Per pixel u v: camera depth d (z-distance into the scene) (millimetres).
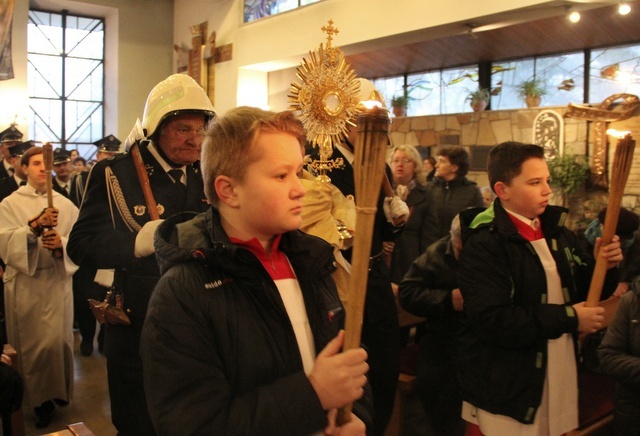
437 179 4570
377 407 2246
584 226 6164
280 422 986
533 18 5730
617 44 6809
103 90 12578
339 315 1236
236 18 9641
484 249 1892
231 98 9812
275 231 1104
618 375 2123
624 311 2188
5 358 2520
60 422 3439
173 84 1983
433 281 2482
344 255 2074
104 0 11797
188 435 985
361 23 7141
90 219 1968
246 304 1085
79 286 4590
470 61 8172
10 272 3432
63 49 12195
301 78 2020
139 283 1854
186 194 2033
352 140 2176
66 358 3541
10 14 10242
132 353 1868
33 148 3662
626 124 5945
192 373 1019
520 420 1831
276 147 1068
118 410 1906
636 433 2109
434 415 2488
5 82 10562
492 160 1969
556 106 6652
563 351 1890
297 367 1098
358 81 2111
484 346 1913
